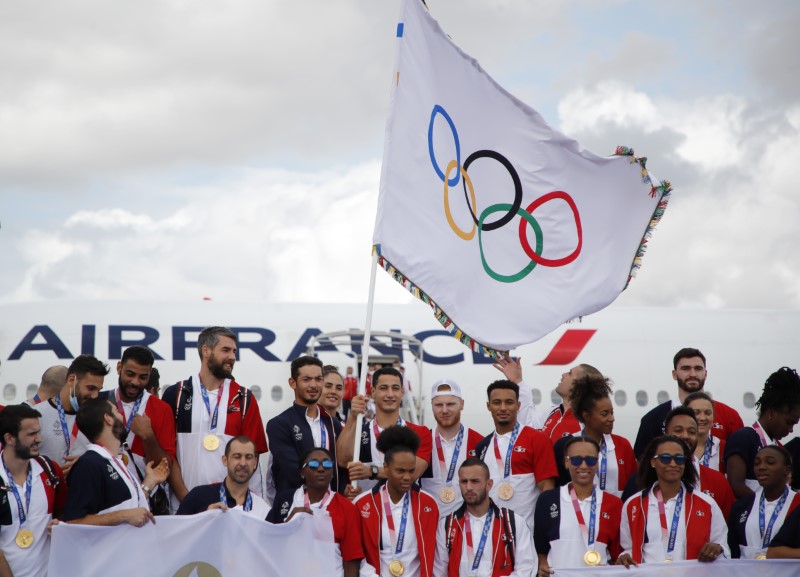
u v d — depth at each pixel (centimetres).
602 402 1074
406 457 904
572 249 1029
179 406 1012
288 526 855
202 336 1027
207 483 996
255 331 2061
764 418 1095
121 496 852
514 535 918
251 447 888
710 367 2208
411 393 1933
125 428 948
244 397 1031
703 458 1150
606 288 1034
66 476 909
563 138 1023
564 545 938
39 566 841
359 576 910
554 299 1009
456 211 961
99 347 1975
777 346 2256
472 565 912
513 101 1017
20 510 834
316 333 2077
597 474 1084
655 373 2181
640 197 1049
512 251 1005
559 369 2142
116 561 820
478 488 910
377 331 2028
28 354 1956
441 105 973
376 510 924
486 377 2081
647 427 1184
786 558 913
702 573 898
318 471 884
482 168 999
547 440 1054
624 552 933
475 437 1103
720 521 941
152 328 2023
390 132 916
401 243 910
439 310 930
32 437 838
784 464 961
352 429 991
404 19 940
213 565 836
